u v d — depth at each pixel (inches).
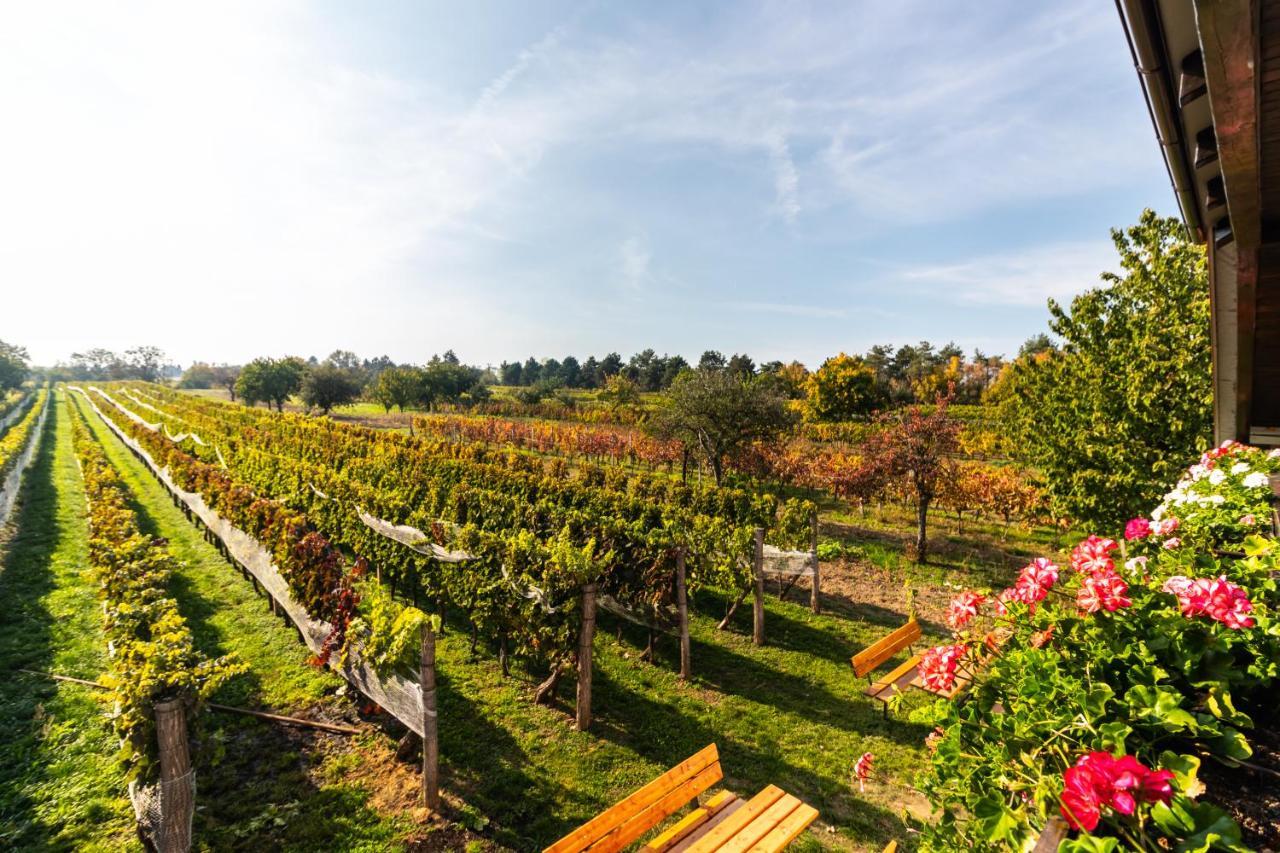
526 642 263.3
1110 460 330.6
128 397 2351.1
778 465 733.3
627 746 227.0
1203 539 143.9
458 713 247.4
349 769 209.9
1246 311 181.6
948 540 523.5
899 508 655.1
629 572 305.6
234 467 635.5
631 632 339.6
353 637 228.4
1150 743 75.2
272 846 174.6
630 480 631.8
